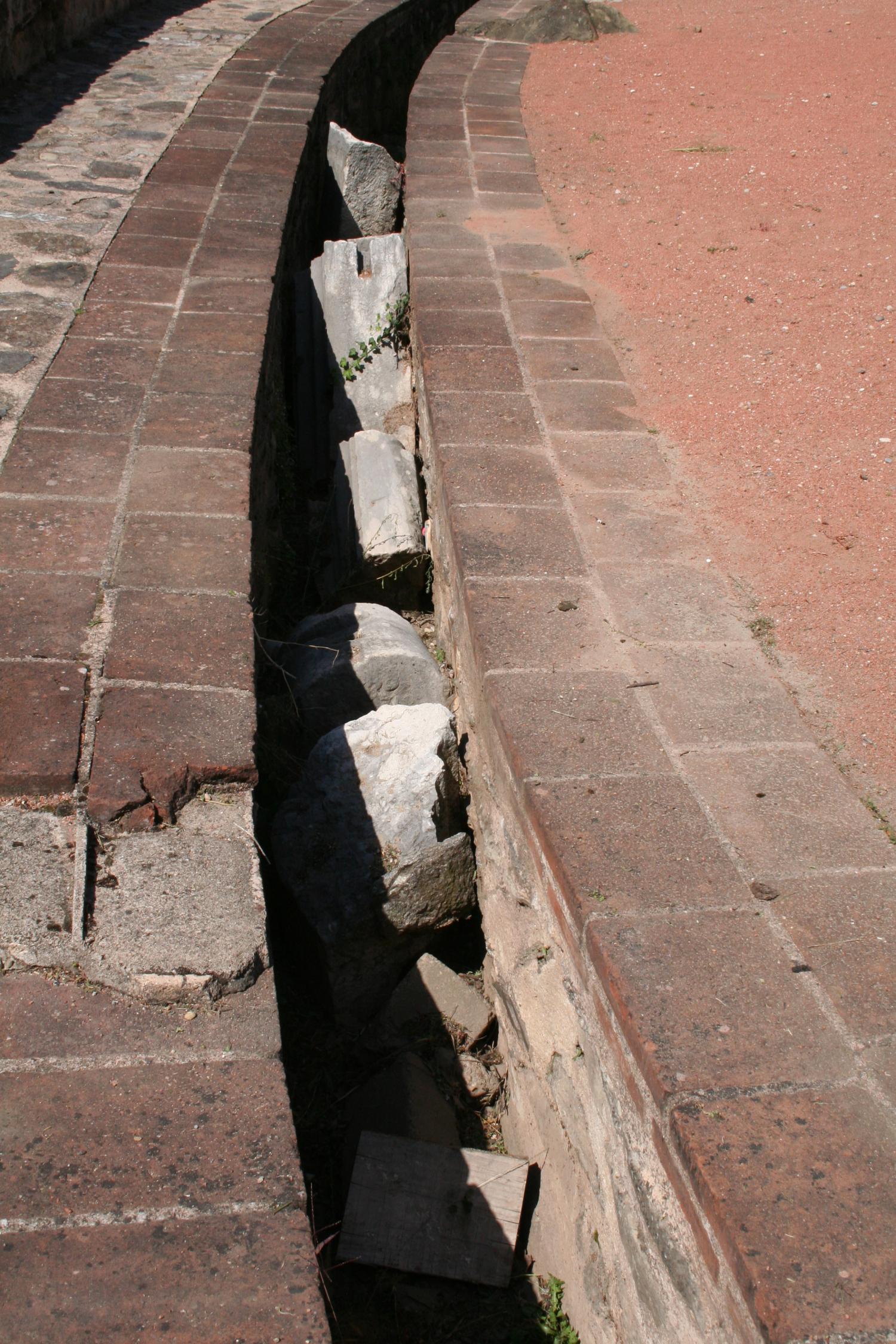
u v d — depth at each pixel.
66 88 9.20
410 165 8.26
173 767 2.87
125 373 4.94
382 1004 3.83
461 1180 3.28
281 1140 2.08
